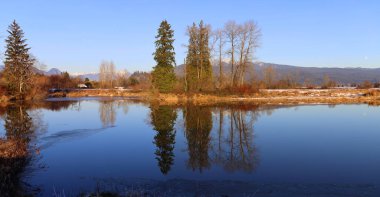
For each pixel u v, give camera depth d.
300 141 18.70
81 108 39.75
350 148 16.81
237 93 49.91
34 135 21.17
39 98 57.06
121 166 14.02
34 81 58.25
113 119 29.30
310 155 15.51
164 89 51.66
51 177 12.47
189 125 25.34
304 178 12.04
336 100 45.75
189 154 16.12
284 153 15.98
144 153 16.39
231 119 28.22
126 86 100.25
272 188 10.85
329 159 14.74
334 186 11.01
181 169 13.48
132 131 22.86
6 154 13.45
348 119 27.20
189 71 53.00
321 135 20.39
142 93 67.38
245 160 14.77
